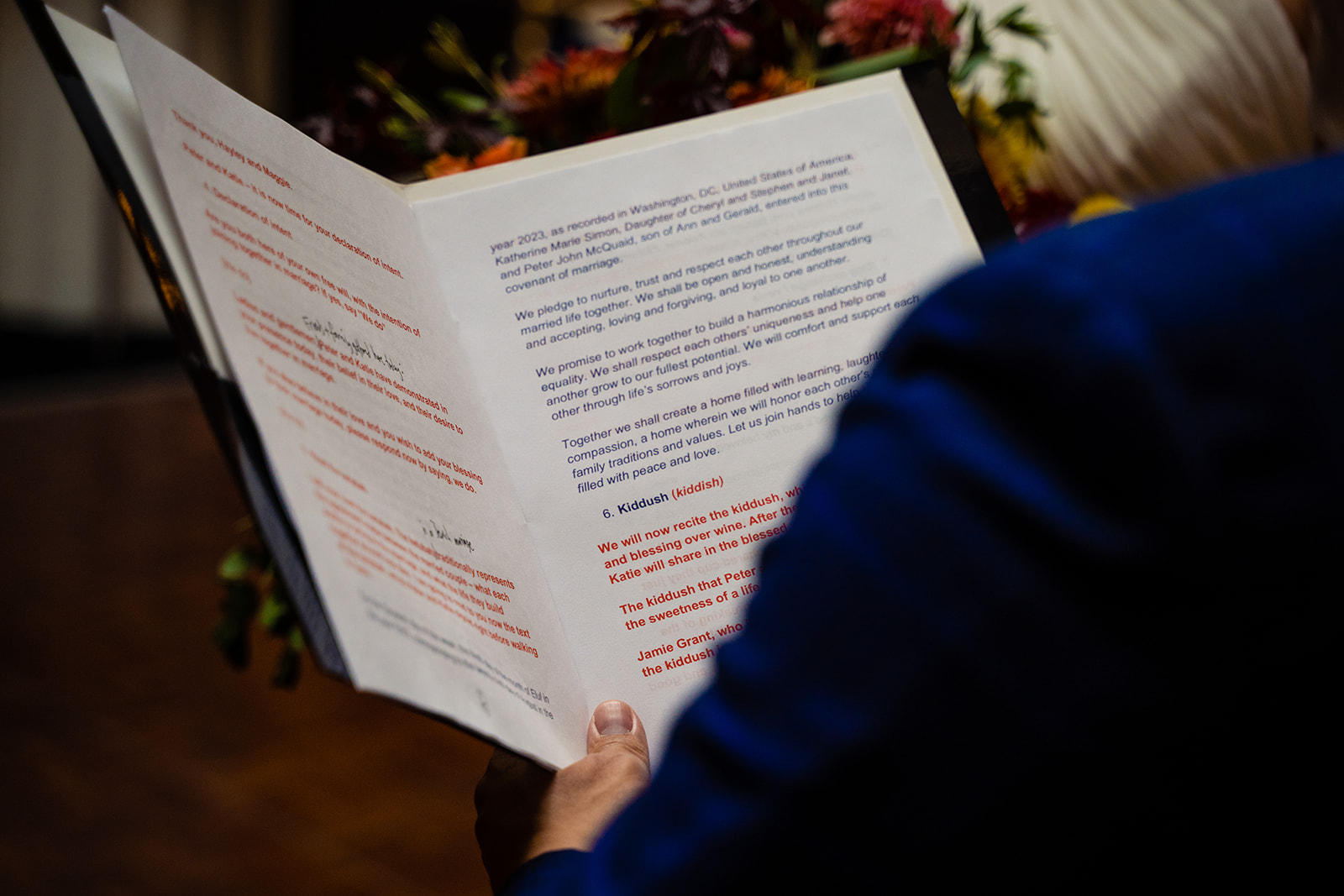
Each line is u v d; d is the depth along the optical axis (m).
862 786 0.31
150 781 2.30
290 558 0.52
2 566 3.44
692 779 0.35
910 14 0.93
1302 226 0.32
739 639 0.36
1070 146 1.07
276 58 6.14
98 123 0.52
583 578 0.67
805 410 0.69
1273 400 0.29
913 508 0.32
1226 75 0.98
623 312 0.70
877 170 0.73
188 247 0.53
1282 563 0.29
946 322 0.34
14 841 2.08
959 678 0.30
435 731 2.54
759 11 0.94
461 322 0.68
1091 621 0.30
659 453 0.68
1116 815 0.30
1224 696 0.30
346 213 0.62
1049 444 0.31
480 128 0.98
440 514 0.60
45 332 6.07
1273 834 0.30
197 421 5.50
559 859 0.51
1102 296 0.31
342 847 2.08
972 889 0.31
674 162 0.72
